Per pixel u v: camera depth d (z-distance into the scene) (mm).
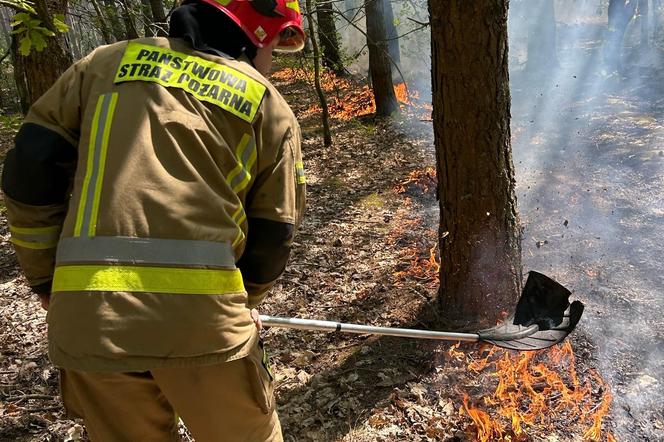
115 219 1592
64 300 1594
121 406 1804
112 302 1562
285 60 15742
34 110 1790
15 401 3535
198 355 1645
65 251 1627
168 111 1673
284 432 3246
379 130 10648
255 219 1895
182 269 1611
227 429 1843
